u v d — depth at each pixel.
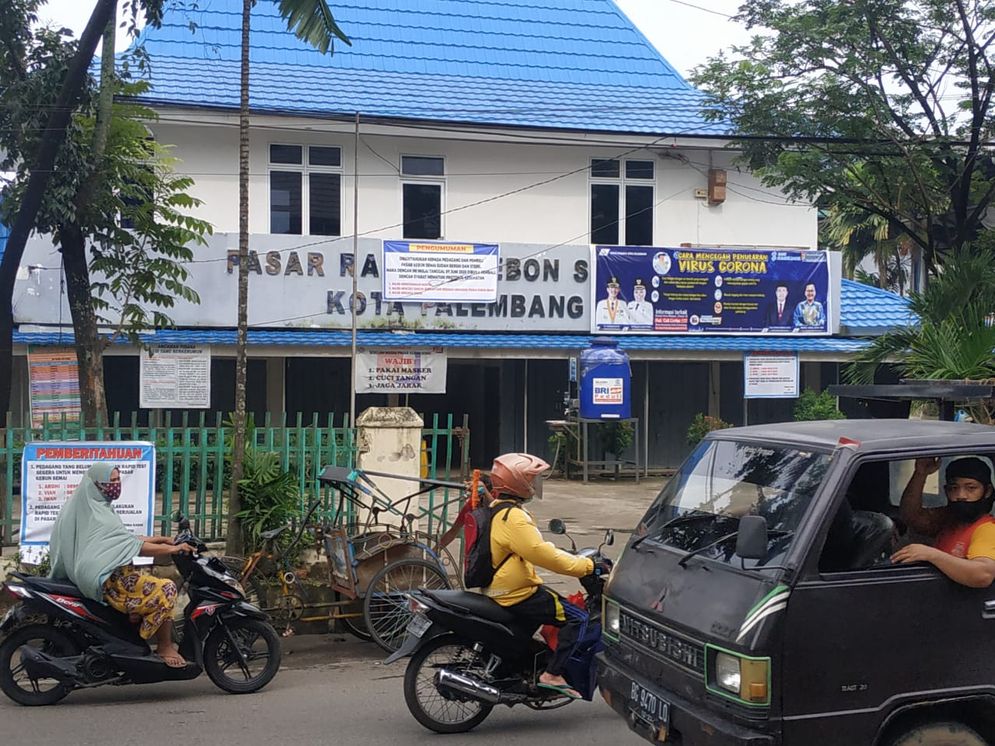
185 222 10.82
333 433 8.37
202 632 6.09
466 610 5.29
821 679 3.77
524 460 5.45
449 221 17.83
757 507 4.32
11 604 7.16
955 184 14.13
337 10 19.72
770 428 4.84
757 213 19.23
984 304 8.74
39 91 8.77
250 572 7.12
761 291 17.97
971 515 4.35
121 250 10.37
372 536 7.39
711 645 3.90
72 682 5.78
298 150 17.14
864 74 13.56
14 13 8.70
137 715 5.72
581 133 17.56
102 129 9.23
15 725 5.50
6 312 8.87
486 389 19.08
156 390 14.99
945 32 13.50
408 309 16.58
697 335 17.78
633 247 17.50
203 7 18.62
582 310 17.36
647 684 4.33
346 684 6.44
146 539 6.16
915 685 3.88
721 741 3.78
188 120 16.06
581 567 5.31
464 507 6.95
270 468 7.79
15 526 8.02
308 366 17.70
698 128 18.28
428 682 5.77
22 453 7.50
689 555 4.32
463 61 19.72
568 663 5.36
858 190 14.98
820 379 19.67
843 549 4.04
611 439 17.17
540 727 5.57
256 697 6.12
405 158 17.64
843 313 18.77
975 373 8.06
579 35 20.86
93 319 9.59
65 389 14.47
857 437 4.28
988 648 3.98
